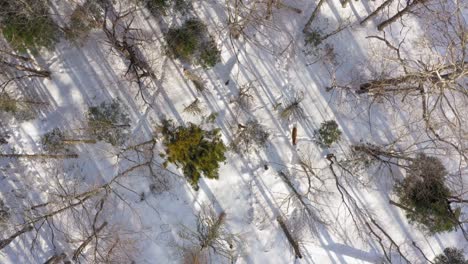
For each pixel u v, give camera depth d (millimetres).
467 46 14883
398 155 15203
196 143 14117
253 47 15617
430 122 15344
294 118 15695
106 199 15203
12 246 15508
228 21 14797
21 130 15461
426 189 14805
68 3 15102
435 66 13148
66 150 15461
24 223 14258
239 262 15680
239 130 15531
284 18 15578
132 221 15477
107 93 15469
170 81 15500
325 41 15695
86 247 15188
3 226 15391
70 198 14062
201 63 15375
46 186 15469
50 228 15258
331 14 15711
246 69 15633
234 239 15641
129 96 15453
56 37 14984
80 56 15406
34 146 15484
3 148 15445
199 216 15445
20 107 15219
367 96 15703
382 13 15672
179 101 15492
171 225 15625
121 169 15477
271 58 15664
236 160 15688
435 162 15203
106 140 15422
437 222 14898
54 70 15328
